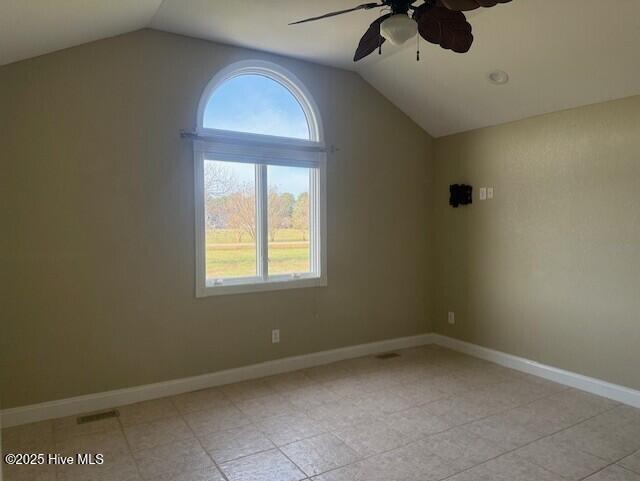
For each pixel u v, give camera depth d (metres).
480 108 4.09
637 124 3.18
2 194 2.91
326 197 4.19
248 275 3.88
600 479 2.31
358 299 4.43
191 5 3.01
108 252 3.24
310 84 4.08
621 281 3.29
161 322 3.44
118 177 3.26
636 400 3.20
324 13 3.11
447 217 4.73
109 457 2.55
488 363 4.22
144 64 3.34
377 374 3.92
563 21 2.89
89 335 3.19
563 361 3.68
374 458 2.53
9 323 2.95
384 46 3.65
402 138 4.66
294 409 3.19
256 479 2.33
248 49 3.76
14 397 2.97
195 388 3.58
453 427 2.90
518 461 2.48
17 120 2.94
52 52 3.03
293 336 4.06
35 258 3.01
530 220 3.91
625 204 3.26
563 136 3.64
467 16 3.02
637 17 2.68
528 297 3.94
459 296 4.62
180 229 3.50
